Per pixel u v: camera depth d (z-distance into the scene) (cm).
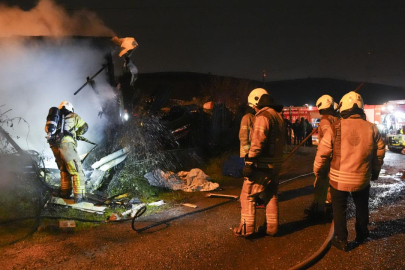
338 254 386
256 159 422
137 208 567
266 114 424
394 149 1569
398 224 478
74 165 564
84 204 559
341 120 400
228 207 601
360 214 410
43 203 536
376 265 355
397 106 1791
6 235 446
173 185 746
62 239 441
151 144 798
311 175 925
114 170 676
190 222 514
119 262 375
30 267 362
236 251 403
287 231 468
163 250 407
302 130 1833
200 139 1212
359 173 384
